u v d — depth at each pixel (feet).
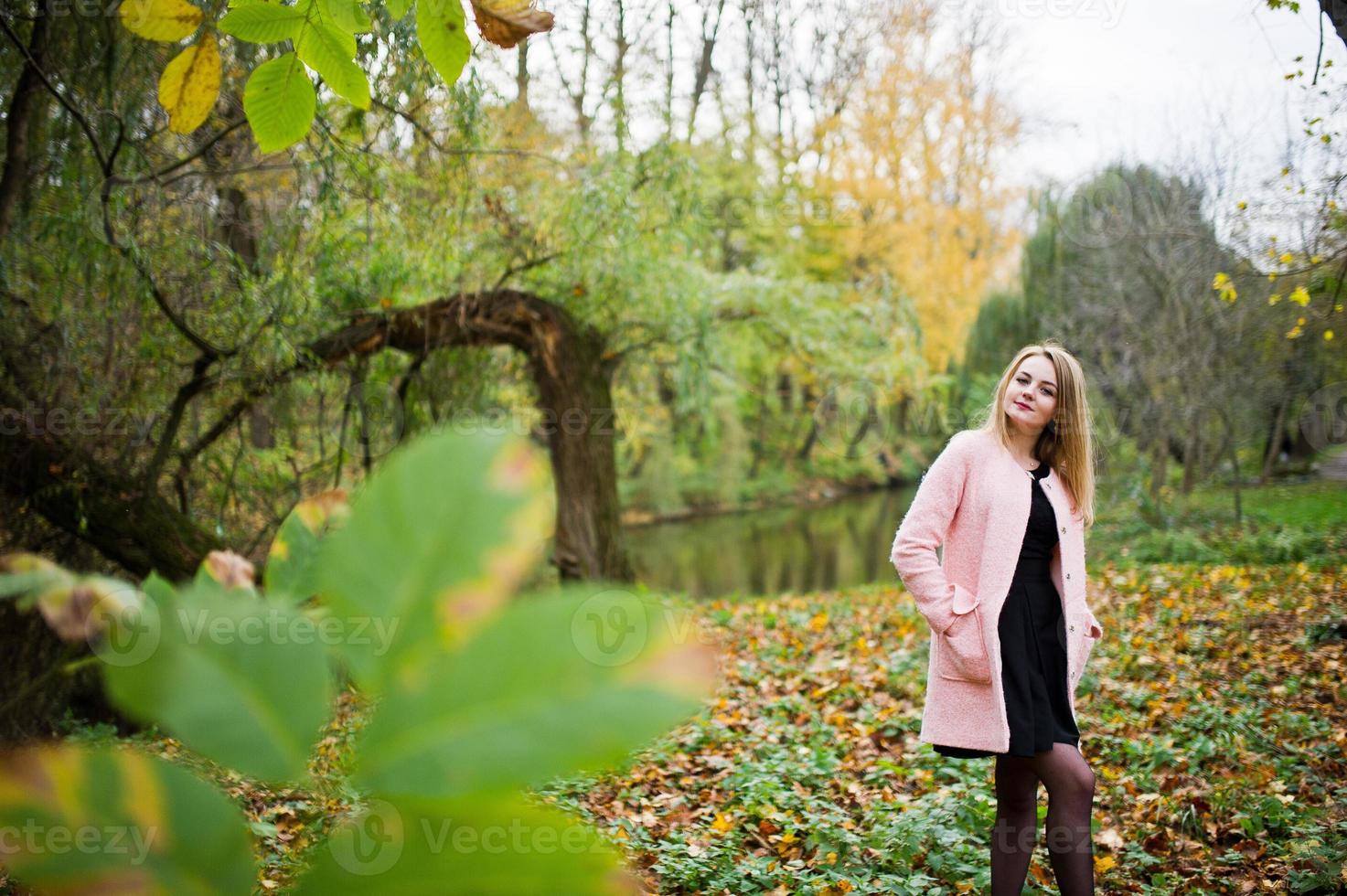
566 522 30.58
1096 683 19.97
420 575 0.67
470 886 0.68
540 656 0.65
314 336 26.61
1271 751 15.71
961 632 8.88
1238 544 41.96
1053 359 9.33
